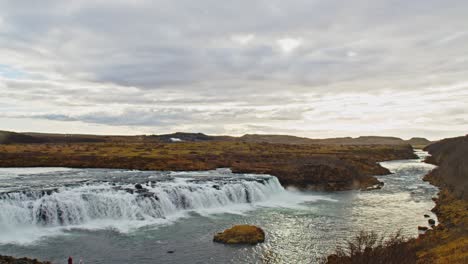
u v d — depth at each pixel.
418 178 100.19
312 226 46.19
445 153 153.62
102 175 77.44
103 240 39.22
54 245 37.22
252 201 63.47
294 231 43.66
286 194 73.25
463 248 28.52
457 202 57.06
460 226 39.72
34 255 34.25
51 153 113.75
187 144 172.25
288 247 37.47
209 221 48.38
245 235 39.56
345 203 63.38
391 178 100.31
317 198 69.12
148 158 105.44
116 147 149.75
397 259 26.41
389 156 184.25
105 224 45.53
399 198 68.44
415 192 75.50
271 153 130.38
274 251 36.25
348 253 34.72
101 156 107.19
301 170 84.94
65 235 40.72
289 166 90.81
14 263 29.45
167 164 99.06
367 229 44.75
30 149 127.25
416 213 54.28
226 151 136.50
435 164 150.12
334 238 40.72
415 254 29.06
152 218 49.12
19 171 85.00
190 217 50.44
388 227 45.91
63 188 51.78
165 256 34.62
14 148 128.38
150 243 38.47
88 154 113.69
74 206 45.81
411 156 197.50
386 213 54.41
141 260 33.53
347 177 83.50
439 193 71.81
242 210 56.28
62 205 45.09
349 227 45.78
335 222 48.47
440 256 28.02
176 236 41.03
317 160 98.12
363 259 26.44
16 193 45.50
